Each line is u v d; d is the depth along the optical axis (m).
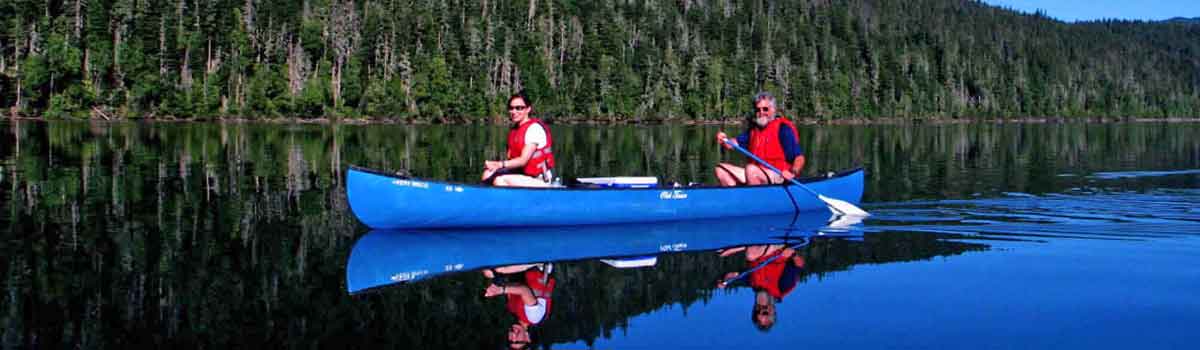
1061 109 127.25
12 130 30.34
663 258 5.83
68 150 17.98
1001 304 4.41
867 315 4.22
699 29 118.25
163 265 5.53
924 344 3.74
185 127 39.56
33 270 5.31
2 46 58.69
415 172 14.16
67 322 4.14
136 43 61.91
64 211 8.08
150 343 3.83
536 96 77.06
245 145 22.14
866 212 8.41
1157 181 12.55
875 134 44.91
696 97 87.38
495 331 4.02
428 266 5.54
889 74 110.31
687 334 3.92
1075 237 6.71
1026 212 8.49
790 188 8.41
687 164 17.30
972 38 151.88
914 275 5.16
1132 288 4.75
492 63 81.12
